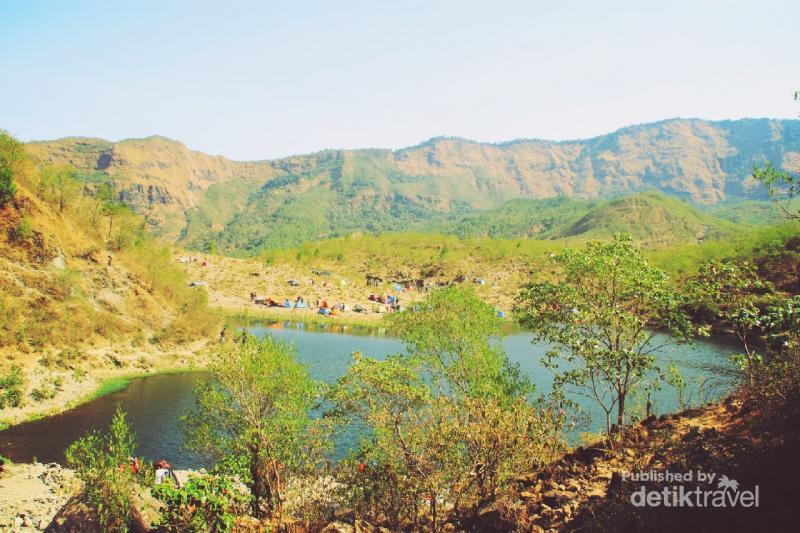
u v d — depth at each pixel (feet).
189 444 65.82
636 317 55.36
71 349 142.10
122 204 232.73
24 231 153.38
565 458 47.52
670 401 103.76
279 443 56.75
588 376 60.70
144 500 46.65
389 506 47.93
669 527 28.96
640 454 42.96
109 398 127.24
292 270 483.10
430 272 501.97
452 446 45.65
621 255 57.62
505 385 72.28
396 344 251.39
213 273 417.90
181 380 151.12
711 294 54.19
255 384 61.31
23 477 71.41
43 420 106.01
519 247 568.00
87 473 43.83
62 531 40.45
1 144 168.45
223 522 41.09
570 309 60.18
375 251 604.90
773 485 29.25
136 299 189.06
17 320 133.90
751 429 37.73
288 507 50.08
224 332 213.25
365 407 52.13
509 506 39.86
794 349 44.37
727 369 139.64
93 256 185.06
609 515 32.55
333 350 225.76
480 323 77.71
